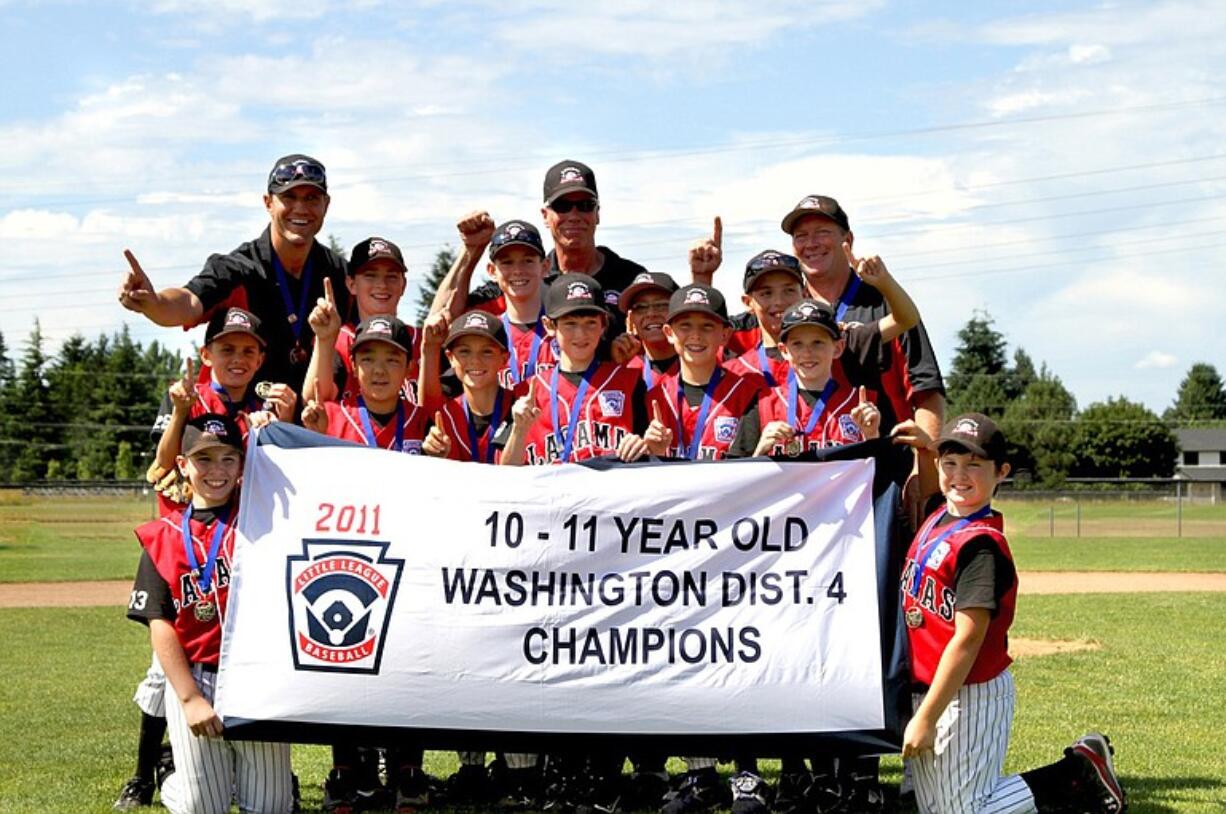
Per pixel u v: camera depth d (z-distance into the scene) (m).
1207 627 17.05
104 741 9.89
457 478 6.88
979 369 100.12
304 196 8.16
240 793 6.83
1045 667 13.21
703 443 7.48
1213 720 10.27
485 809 7.37
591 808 7.23
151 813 7.40
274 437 6.95
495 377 7.77
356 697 6.65
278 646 6.68
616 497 6.83
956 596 6.43
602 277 9.30
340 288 8.54
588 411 7.64
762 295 7.85
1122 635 16.14
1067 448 84.12
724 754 6.62
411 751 7.29
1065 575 27.39
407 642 6.70
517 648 6.70
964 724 6.51
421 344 8.15
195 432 6.82
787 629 6.67
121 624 18.84
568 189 9.00
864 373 7.87
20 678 13.48
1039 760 8.71
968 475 6.59
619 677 6.67
